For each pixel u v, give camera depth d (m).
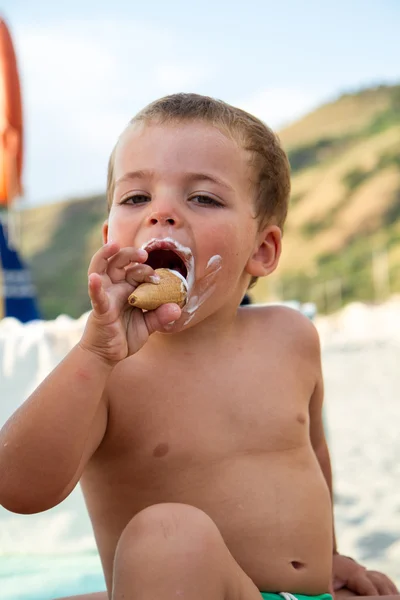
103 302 1.44
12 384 2.96
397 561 3.24
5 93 4.44
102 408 1.65
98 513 1.73
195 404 1.73
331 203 40.50
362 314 18.48
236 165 1.81
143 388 1.71
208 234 1.71
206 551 1.35
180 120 1.79
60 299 42.47
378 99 49.22
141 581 1.33
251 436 1.75
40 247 46.22
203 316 1.74
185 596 1.32
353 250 37.88
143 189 1.73
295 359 1.93
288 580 1.69
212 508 1.67
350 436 6.02
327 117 48.16
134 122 1.83
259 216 1.89
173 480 1.68
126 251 1.50
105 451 1.70
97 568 2.66
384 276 36.06
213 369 1.79
